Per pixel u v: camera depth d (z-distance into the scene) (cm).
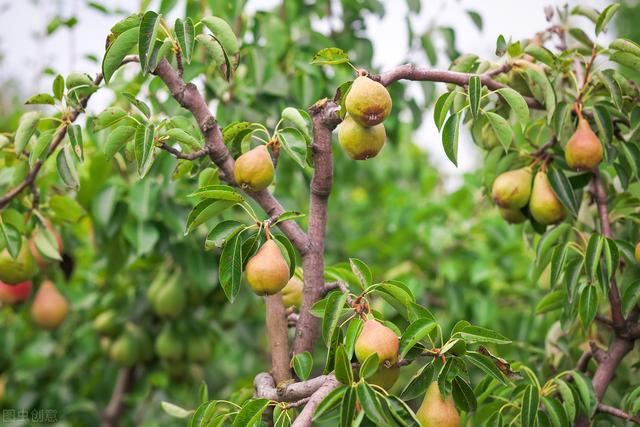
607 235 196
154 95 235
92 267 312
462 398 170
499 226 285
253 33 262
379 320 170
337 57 175
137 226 244
